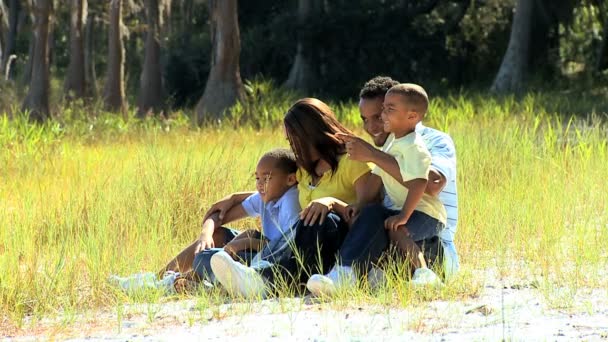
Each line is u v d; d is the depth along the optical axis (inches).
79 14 4274.1
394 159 692.7
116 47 4047.7
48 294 705.0
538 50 4345.5
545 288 676.1
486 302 650.2
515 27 4156.0
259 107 2842.0
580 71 4554.6
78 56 4264.3
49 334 609.3
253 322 612.1
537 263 774.5
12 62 6151.6
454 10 4832.7
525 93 3843.5
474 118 2180.1
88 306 697.0
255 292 698.2
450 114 2207.2
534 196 1021.2
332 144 736.3
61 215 986.7
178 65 5324.8
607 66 4591.5
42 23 3257.9
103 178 1263.5
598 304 636.7
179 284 729.6
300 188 754.8
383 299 647.1
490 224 884.6
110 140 2289.6
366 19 4702.3
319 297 679.7
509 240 877.2
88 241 824.9
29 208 1040.8
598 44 4717.0
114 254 804.6
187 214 1010.7
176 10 5733.3
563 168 1176.2
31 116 3154.5
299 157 743.1
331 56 4778.5
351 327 577.6
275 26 4913.9
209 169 1163.3
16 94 3698.3
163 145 1825.8
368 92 749.9
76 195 1109.7
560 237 842.2
